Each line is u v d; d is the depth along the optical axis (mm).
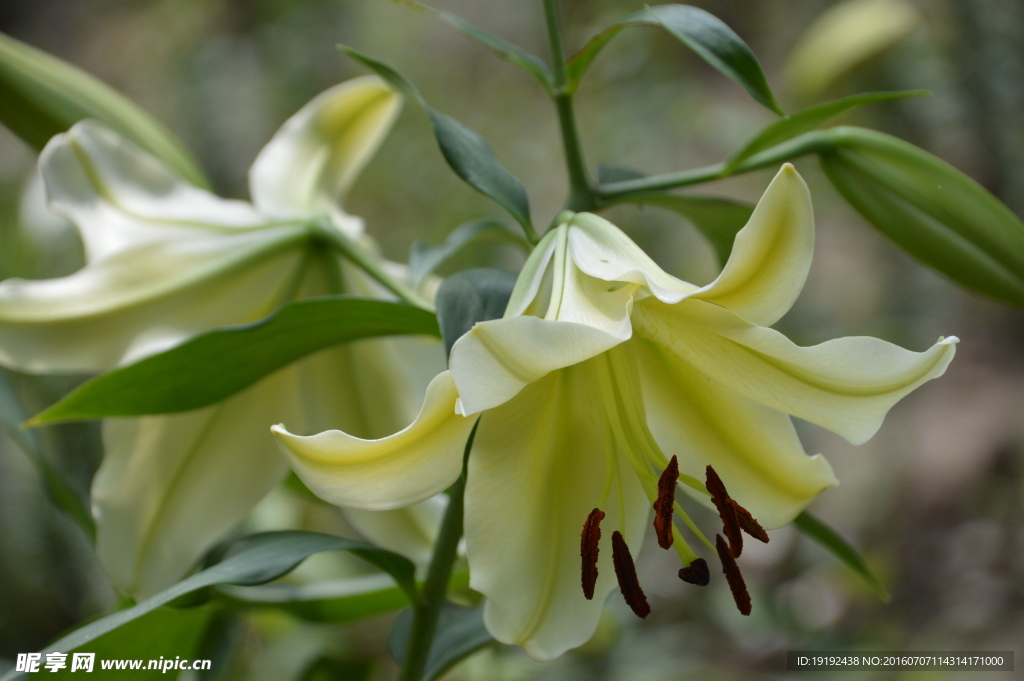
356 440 698
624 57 2123
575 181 796
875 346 708
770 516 754
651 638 1687
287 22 2473
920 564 2334
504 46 790
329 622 845
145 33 2834
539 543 735
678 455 757
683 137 2279
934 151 2141
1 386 841
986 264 818
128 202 828
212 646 844
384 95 867
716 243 837
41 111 857
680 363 749
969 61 2037
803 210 693
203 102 2359
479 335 684
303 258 828
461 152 759
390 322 773
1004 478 2574
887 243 2229
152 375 760
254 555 753
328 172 871
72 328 802
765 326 713
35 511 1421
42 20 3271
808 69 1676
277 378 826
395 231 2295
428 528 840
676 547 754
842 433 729
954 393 2873
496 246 1962
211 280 816
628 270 713
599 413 751
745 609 741
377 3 2605
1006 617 2105
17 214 1486
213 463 821
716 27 754
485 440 725
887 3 1646
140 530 813
